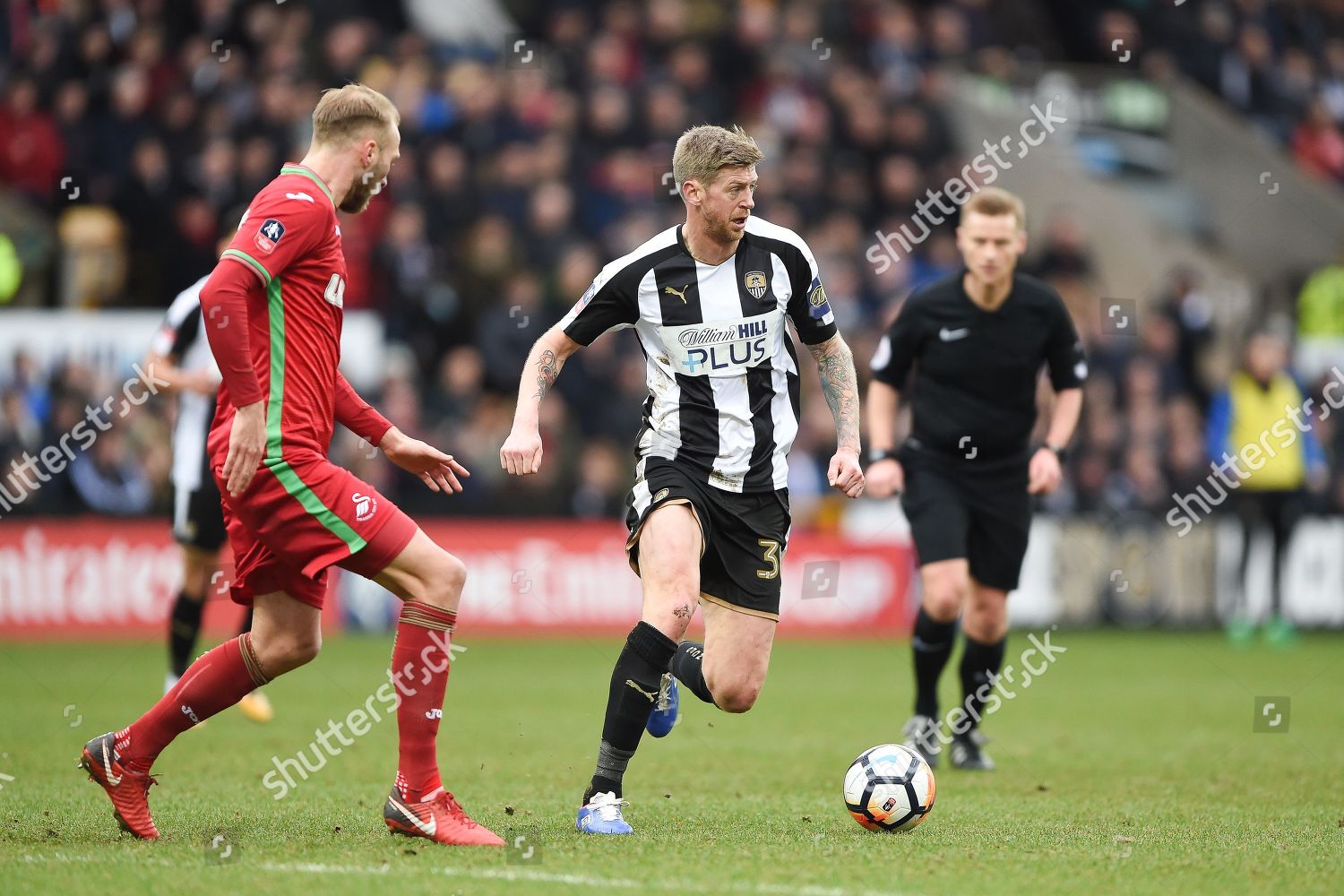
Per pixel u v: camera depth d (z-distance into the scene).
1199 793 22.25
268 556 16.86
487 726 29.22
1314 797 22.00
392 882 14.40
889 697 35.47
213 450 16.86
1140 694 37.34
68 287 51.47
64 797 20.19
